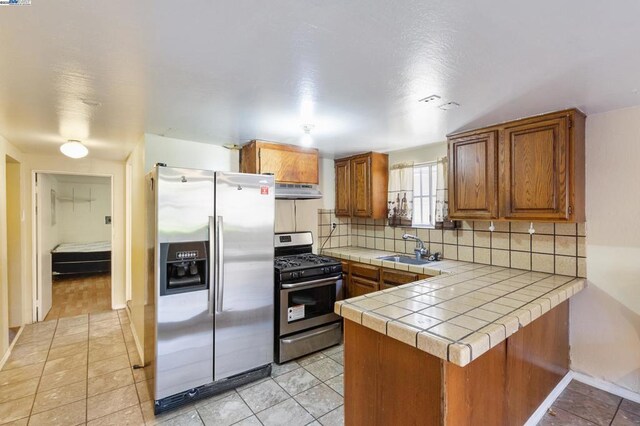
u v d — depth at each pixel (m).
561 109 2.16
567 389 2.36
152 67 1.50
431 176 3.52
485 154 2.56
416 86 1.75
